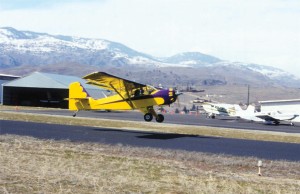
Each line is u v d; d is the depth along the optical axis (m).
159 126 42.38
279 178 16.78
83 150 21.91
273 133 40.28
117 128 38.28
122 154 21.27
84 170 15.30
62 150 21.23
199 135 35.22
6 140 24.11
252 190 13.39
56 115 54.69
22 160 16.50
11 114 50.75
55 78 86.69
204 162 20.03
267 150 26.69
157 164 18.27
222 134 36.72
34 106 87.81
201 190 12.74
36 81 85.06
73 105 37.34
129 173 15.21
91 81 32.50
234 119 77.00
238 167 19.19
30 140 24.89
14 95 88.12
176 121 57.00
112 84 31.66
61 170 14.46
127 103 33.09
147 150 22.75
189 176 15.69
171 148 25.28
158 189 12.57
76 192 11.19
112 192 11.48
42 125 37.78
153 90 32.28
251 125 57.25
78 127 37.44
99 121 45.12
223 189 13.34
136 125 42.41
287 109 86.12
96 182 12.55
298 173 18.27
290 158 23.31
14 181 11.90
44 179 12.53
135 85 31.80
